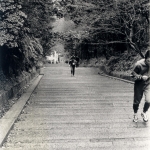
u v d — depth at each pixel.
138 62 6.89
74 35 24.05
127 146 5.32
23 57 13.70
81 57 47.41
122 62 22.89
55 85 16.34
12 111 8.15
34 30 13.67
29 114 8.16
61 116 7.87
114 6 18.12
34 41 15.84
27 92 12.51
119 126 6.76
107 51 28.77
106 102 10.09
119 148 5.21
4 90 9.57
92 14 19.75
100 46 29.77
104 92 12.83
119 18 19.30
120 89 13.95
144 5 17.66
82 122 7.16
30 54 14.14
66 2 19.36
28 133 6.18
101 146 5.33
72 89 14.20
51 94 12.34
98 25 21.00
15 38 9.36
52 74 27.78
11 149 5.16
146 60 6.83
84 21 20.16
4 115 7.61
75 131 6.34
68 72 30.03
